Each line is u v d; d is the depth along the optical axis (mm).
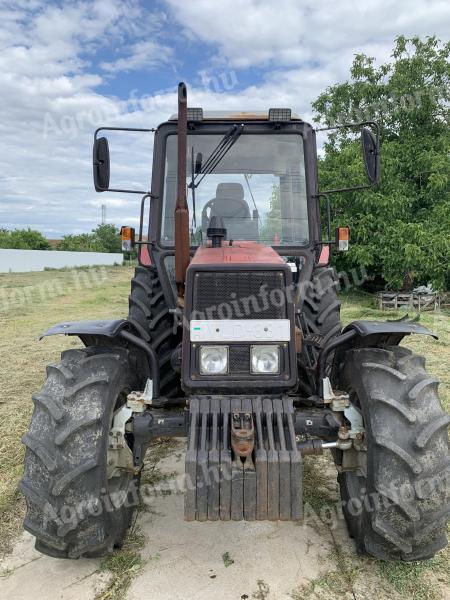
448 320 10062
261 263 2801
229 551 3066
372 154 3750
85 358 2924
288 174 4004
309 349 3582
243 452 2529
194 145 4008
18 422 5008
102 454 2660
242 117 3988
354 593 2705
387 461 2578
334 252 11914
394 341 3320
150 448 4547
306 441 2936
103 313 12055
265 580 2805
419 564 2912
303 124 4012
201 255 3090
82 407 2691
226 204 3980
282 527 3312
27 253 30688
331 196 12117
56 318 11359
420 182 12352
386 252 11539
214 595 2689
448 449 2629
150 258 4129
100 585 2781
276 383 2744
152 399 3074
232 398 2750
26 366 7234
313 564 2939
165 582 2789
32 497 2584
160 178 3998
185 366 2770
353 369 2992
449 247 10812
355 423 2959
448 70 12227
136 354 3402
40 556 3031
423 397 2693
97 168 3752
